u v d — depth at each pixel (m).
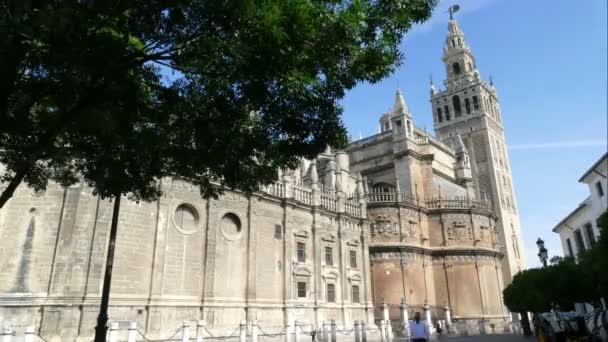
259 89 11.75
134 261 28.48
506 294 44.22
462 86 100.75
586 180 42.88
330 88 12.45
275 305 36.09
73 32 9.70
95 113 10.91
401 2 11.66
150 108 13.16
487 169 91.62
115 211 17.12
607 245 19.09
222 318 32.03
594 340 23.94
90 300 25.84
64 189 27.11
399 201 56.62
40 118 12.59
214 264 32.69
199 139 13.11
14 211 26.03
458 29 108.81
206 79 12.38
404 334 43.94
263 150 14.22
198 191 33.28
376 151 67.38
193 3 10.38
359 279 45.78
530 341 36.50
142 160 13.70
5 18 9.09
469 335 49.62
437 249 58.25
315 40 10.85
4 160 12.87
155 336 28.16
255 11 9.68
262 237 36.81
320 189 46.97
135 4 10.64
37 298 24.80
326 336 35.31
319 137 13.30
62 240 26.19
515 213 93.88
